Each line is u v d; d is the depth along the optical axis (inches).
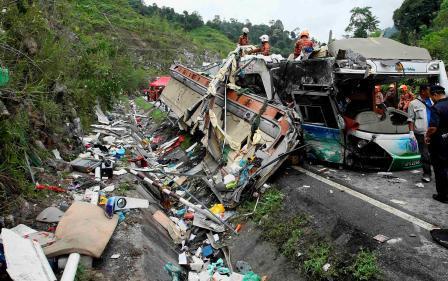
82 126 451.2
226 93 422.3
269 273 214.5
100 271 185.2
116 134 515.8
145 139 589.0
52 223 217.6
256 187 289.0
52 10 416.2
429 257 173.5
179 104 557.3
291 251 215.8
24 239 169.0
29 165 261.6
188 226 285.3
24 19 306.3
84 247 187.6
